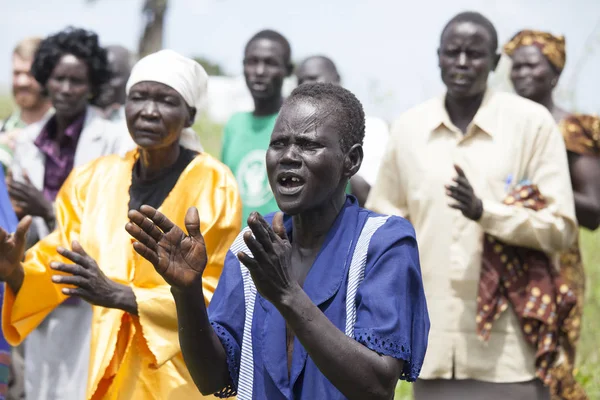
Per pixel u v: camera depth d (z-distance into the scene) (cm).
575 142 749
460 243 696
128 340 598
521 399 677
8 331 615
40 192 746
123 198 623
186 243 407
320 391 419
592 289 1072
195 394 591
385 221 435
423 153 719
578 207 743
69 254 543
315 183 423
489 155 702
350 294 422
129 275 601
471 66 706
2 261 576
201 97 648
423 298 430
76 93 779
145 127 611
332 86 441
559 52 848
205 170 625
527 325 671
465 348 685
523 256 680
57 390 704
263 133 871
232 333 443
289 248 385
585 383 878
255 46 887
